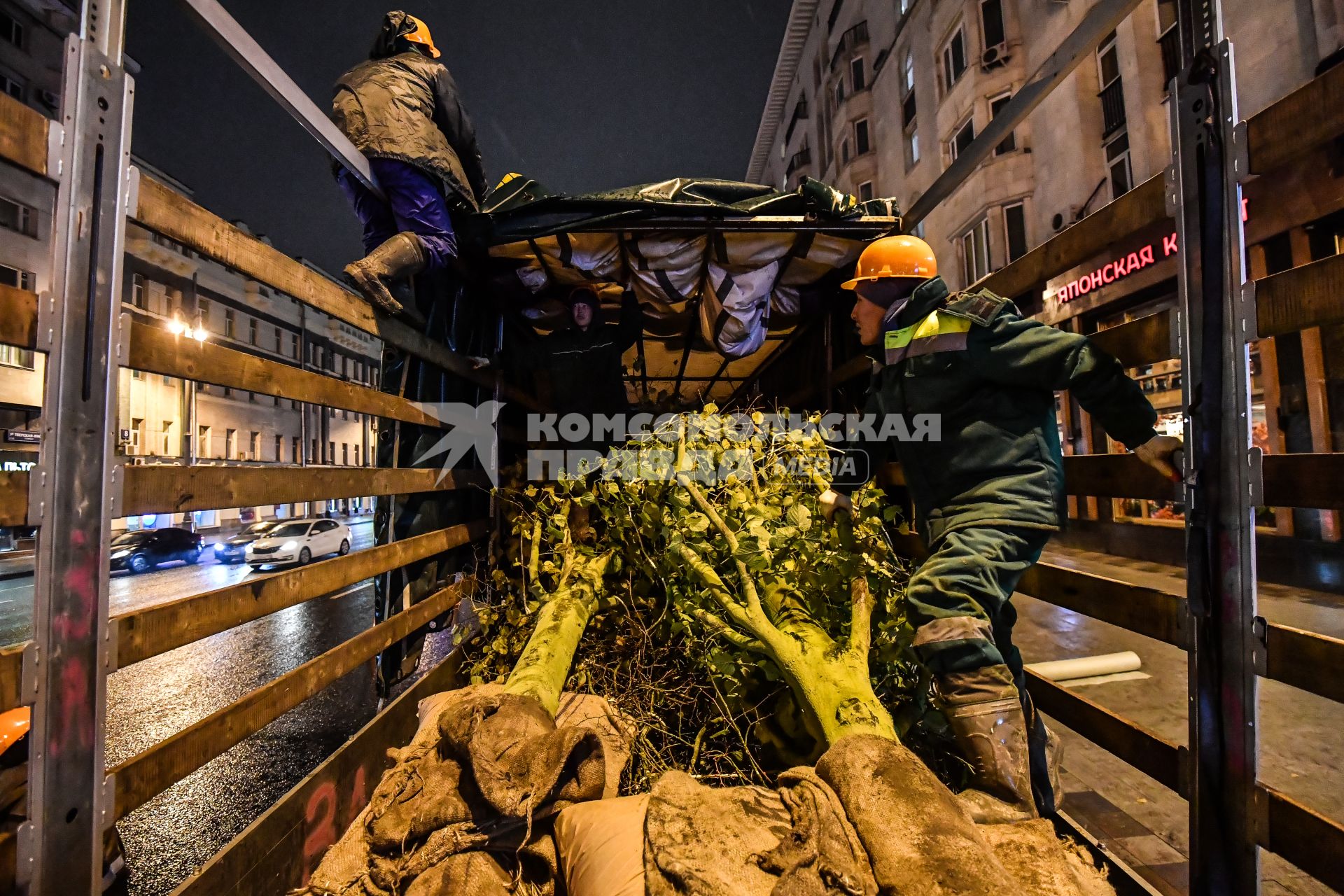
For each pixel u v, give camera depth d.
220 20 1.53
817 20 26.31
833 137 24.52
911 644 1.96
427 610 2.66
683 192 3.14
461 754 1.60
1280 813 1.35
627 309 4.25
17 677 1.06
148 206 1.33
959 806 1.35
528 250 3.38
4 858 1.04
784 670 1.91
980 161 2.37
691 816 1.39
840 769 1.43
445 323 3.11
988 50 14.78
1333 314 1.22
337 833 1.91
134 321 1.29
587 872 1.36
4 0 21.05
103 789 1.20
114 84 1.27
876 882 1.20
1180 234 1.61
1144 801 3.05
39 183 21.69
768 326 4.41
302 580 1.81
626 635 2.70
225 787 3.78
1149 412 1.75
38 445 1.12
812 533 2.43
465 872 1.41
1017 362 1.88
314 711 4.97
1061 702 2.11
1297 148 1.30
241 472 1.58
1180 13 1.62
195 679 6.18
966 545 1.89
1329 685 1.24
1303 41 7.99
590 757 1.61
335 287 2.03
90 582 1.19
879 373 2.31
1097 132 11.98
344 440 39.88
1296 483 1.32
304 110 1.98
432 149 2.62
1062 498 1.96
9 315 1.06
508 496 3.67
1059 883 1.26
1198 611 1.55
